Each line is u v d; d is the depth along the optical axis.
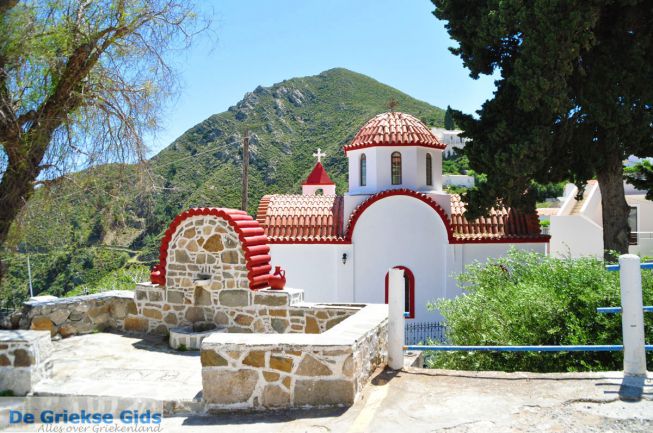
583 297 8.14
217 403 5.88
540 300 8.42
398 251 18.88
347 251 18.88
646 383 5.57
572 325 7.92
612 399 5.24
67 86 8.91
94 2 9.23
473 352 8.78
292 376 5.76
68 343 9.81
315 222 19.89
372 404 5.59
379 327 7.19
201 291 10.39
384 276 18.89
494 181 15.85
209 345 5.92
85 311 10.68
